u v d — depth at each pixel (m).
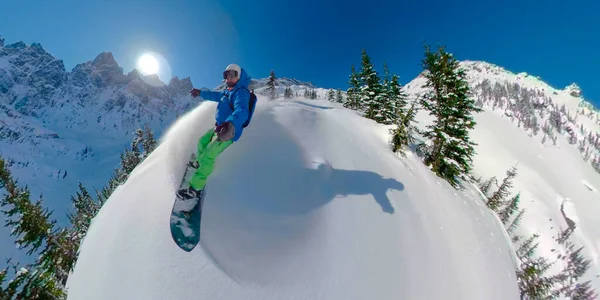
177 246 3.38
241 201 4.16
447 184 9.27
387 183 6.48
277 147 5.84
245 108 3.11
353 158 7.27
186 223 3.44
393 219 5.29
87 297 3.19
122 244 3.49
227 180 4.38
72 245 16.45
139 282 3.15
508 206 53.31
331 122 9.95
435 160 20.08
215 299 3.07
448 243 5.41
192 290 3.10
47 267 14.39
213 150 3.18
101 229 3.87
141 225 3.65
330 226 4.49
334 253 4.05
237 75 3.36
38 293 11.13
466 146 22.41
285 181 4.96
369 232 4.71
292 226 4.17
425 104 24.75
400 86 37.16
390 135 11.39
